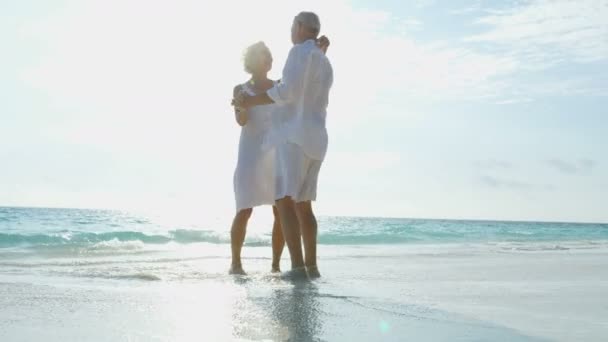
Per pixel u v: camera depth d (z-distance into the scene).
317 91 4.06
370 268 5.15
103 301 2.53
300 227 4.12
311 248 4.09
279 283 3.52
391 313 2.37
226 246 12.00
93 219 32.69
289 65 4.02
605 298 3.04
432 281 3.92
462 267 5.43
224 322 2.05
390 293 3.11
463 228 40.69
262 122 4.64
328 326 2.04
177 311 2.28
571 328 2.11
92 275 3.89
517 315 2.40
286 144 4.03
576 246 13.08
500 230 36.88
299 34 4.16
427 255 7.88
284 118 4.09
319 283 3.61
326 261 6.24
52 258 6.55
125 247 9.77
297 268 3.94
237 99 4.33
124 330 1.88
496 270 5.07
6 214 34.53
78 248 9.09
